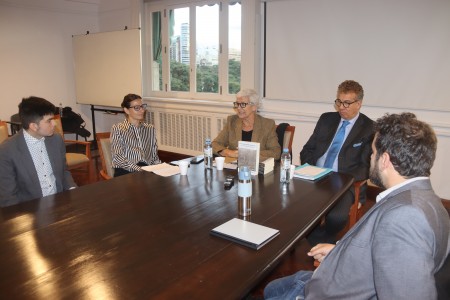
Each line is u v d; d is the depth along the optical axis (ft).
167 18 16.34
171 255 3.80
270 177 6.87
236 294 3.13
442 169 10.74
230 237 4.17
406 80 10.77
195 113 15.67
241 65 14.16
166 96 17.17
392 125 3.26
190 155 16.34
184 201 5.44
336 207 7.25
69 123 16.76
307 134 13.00
